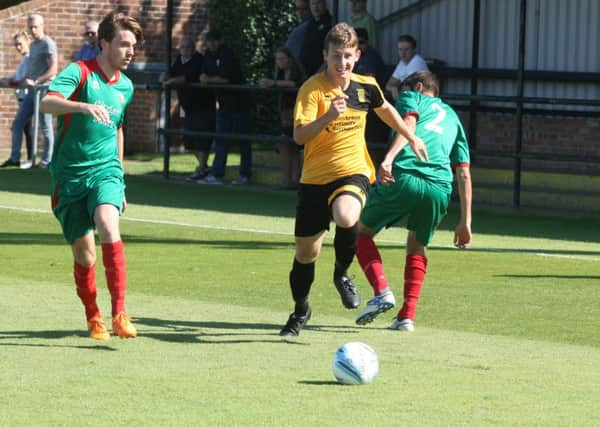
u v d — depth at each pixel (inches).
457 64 2027.6
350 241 796.6
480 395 647.8
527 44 1968.5
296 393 645.9
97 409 605.0
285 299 986.7
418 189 852.0
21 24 2549.2
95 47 2130.9
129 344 782.5
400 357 753.6
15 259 1192.8
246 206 1775.3
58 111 767.7
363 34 1881.2
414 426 578.2
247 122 2091.5
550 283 1091.9
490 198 1889.8
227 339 808.3
